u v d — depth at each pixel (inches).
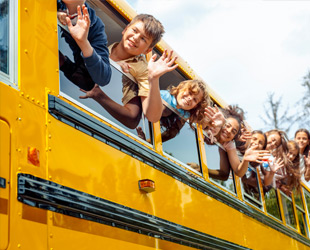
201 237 139.5
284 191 247.6
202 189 148.8
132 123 117.3
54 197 82.4
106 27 132.4
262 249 195.9
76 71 100.0
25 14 87.7
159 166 124.8
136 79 122.0
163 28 120.3
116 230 99.7
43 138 84.7
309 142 258.7
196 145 153.6
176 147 140.0
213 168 163.8
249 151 177.3
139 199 111.8
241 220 177.8
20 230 74.9
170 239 122.8
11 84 81.2
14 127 78.6
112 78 112.9
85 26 98.0
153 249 113.2
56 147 87.3
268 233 208.1
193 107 141.5
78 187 90.9
